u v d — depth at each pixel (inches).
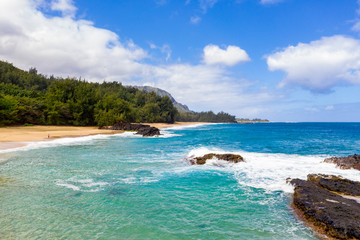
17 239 246.4
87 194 400.2
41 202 358.6
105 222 293.1
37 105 2613.2
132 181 486.9
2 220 293.1
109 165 649.0
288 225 291.6
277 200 378.9
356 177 525.3
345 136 1903.3
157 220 301.3
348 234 253.1
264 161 716.7
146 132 1863.9
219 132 2522.1
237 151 962.7
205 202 367.9
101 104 3157.0
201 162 678.5
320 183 440.8
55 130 2049.7
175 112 5856.3
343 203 333.7
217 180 498.9
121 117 2925.7
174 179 506.0
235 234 266.4
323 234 269.3
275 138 1675.7
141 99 5664.4
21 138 1285.7
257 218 311.3
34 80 5802.2
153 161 715.4
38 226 278.5
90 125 3085.6
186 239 253.4
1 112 2074.3
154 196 394.3
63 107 2736.2
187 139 1576.0
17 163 655.1
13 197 379.2
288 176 535.2
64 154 831.7
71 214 316.2
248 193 413.7
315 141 1439.5
